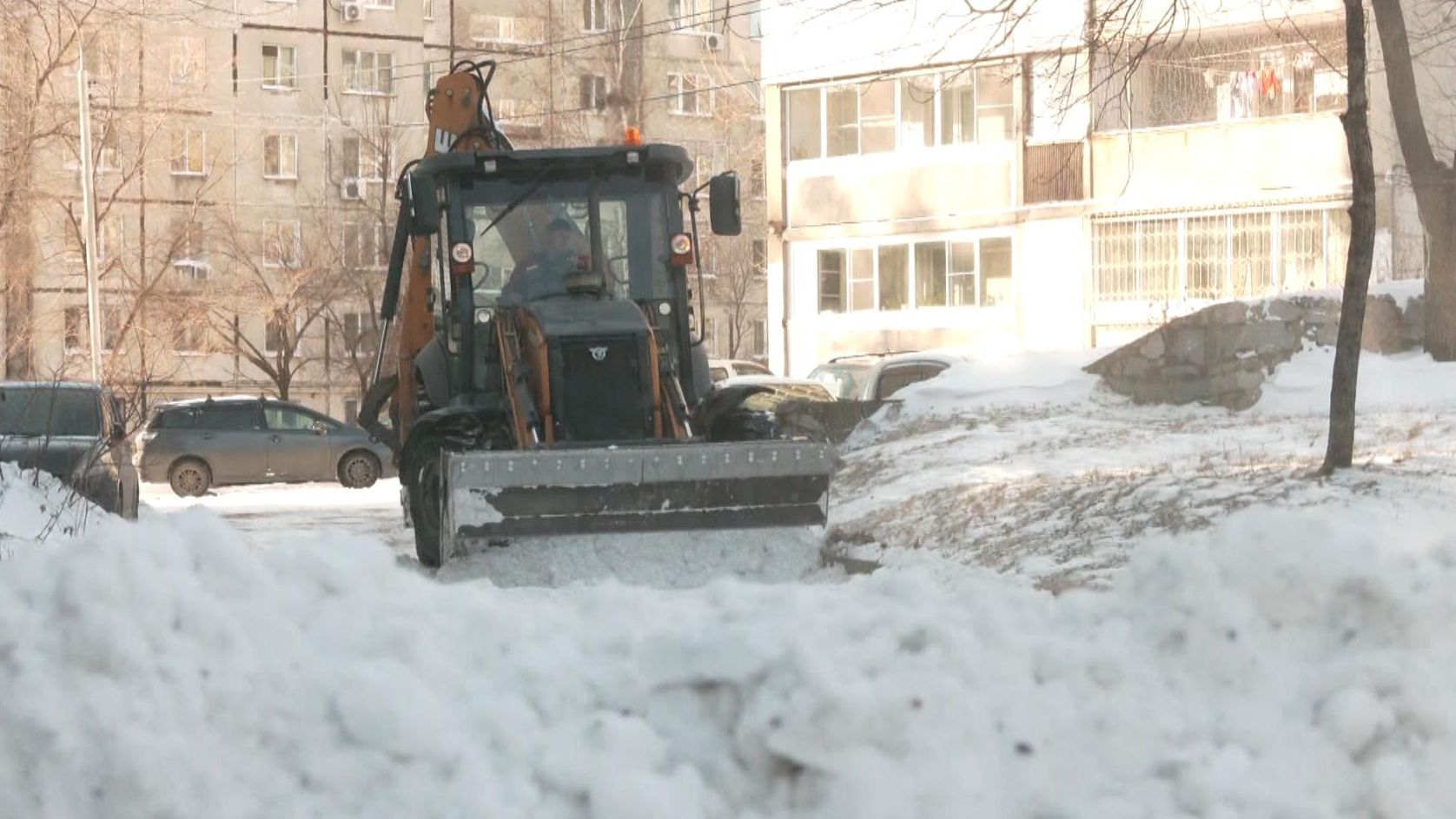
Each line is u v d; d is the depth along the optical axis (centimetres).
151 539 712
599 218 2038
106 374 5781
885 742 637
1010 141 5378
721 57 9612
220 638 682
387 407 2650
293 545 760
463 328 2002
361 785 652
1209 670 686
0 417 2491
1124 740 658
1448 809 647
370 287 8012
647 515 1636
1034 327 5350
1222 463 1983
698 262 2041
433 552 1934
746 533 1719
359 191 8700
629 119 6278
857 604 746
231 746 659
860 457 2539
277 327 7700
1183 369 2703
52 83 5909
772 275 5888
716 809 639
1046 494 1888
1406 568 707
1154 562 733
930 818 629
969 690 658
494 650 708
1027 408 2755
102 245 7669
